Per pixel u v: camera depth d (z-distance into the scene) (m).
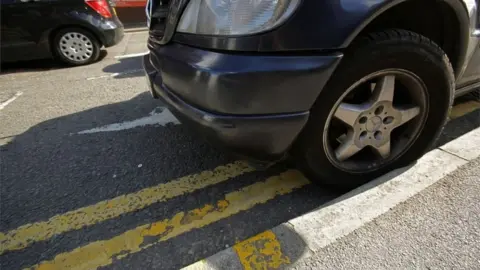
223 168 2.39
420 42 1.71
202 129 1.56
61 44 5.56
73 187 2.23
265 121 1.47
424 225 1.65
